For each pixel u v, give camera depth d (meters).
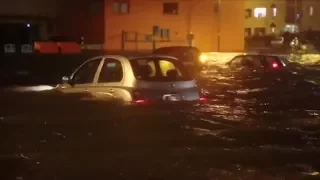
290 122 10.93
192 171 7.04
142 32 45.09
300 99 15.34
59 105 11.36
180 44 46.88
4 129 9.50
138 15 44.81
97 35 43.41
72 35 44.41
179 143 8.69
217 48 48.81
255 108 13.04
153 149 8.27
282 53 46.66
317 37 61.81
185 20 47.19
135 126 9.88
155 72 10.77
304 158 7.80
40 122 10.12
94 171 7.03
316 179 6.69
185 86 10.78
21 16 43.53
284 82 21.33
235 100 14.75
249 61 25.27
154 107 10.31
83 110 10.90
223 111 12.01
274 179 6.67
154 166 7.28
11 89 15.48
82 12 44.06
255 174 6.91
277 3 76.56
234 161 7.60
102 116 10.53
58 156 7.80
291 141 9.01
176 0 46.50
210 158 7.75
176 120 10.41
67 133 9.23
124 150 8.17
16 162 7.46
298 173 6.99
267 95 16.39
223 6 49.06
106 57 11.11
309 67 30.12
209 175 6.83
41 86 16.80
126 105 10.31
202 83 20.61
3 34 43.22
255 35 67.44
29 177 6.72
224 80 22.05
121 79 10.55
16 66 28.62
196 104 10.91
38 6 44.19
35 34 44.19
